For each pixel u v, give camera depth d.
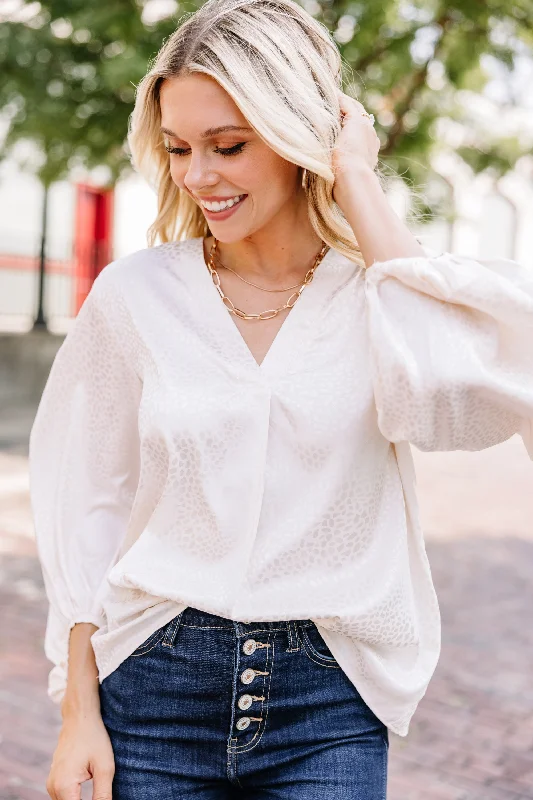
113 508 1.62
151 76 1.43
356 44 7.39
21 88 7.39
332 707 1.42
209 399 1.41
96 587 1.56
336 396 1.39
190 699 1.40
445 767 3.11
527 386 1.37
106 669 1.47
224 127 1.38
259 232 1.51
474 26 7.85
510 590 4.88
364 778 1.40
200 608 1.39
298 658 1.40
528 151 10.14
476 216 16.70
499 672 3.85
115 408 1.58
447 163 10.41
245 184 1.42
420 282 1.36
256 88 1.35
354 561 1.41
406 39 7.73
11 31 7.30
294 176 1.50
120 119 7.54
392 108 8.41
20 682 3.60
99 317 1.56
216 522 1.40
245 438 1.39
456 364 1.33
